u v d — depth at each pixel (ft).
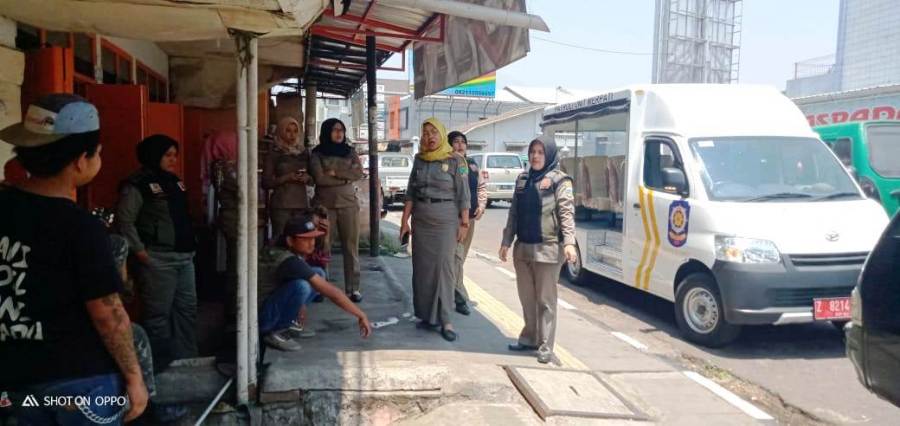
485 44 22.40
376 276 24.91
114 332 7.29
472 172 21.65
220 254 22.09
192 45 27.09
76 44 17.51
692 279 21.30
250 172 12.84
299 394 13.60
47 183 7.26
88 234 7.13
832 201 21.20
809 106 40.86
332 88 46.39
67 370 7.12
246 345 13.23
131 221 13.85
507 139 121.90
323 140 19.75
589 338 20.99
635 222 24.80
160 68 27.58
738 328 20.10
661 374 17.62
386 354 15.53
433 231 17.70
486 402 14.48
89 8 11.51
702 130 23.11
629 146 25.53
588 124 31.04
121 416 7.68
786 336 21.94
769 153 22.59
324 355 15.03
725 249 19.76
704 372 18.48
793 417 15.48
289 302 14.97
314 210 18.70
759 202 20.85
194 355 15.28
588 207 30.81
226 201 17.75
